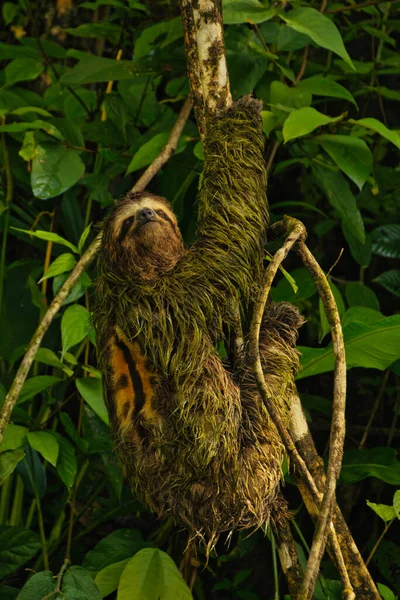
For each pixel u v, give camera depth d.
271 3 8.89
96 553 9.20
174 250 7.10
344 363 5.88
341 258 12.20
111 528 11.32
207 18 7.27
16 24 13.14
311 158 9.21
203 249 6.88
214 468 6.46
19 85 12.88
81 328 8.19
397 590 10.25
